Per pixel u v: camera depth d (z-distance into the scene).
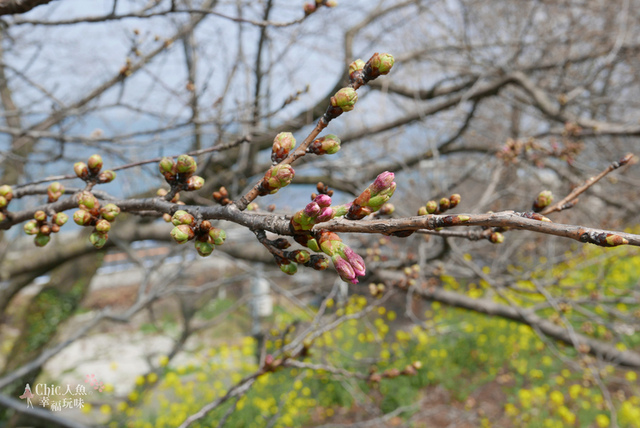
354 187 6.08
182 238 1.04
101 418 7.46
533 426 7.98
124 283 14.98
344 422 8.45
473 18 6.85
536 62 6.45
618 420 7.29
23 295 12.27
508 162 3.57
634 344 8.30
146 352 10.02
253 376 2.24
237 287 13.28
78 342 10.69
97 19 2.00
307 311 4.53
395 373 2.32
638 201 6.53
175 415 7.77
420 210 1.30
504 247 5.82
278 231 0.95
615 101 6.34
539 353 9.86
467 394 9.11
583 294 7.19
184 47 4.64
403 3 6.05
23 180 5.09
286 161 1.05
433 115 6.70
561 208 1.45
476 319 10.09
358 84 1.03
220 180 5.43
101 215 1.23
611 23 6.59
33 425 6.16
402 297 9.76
